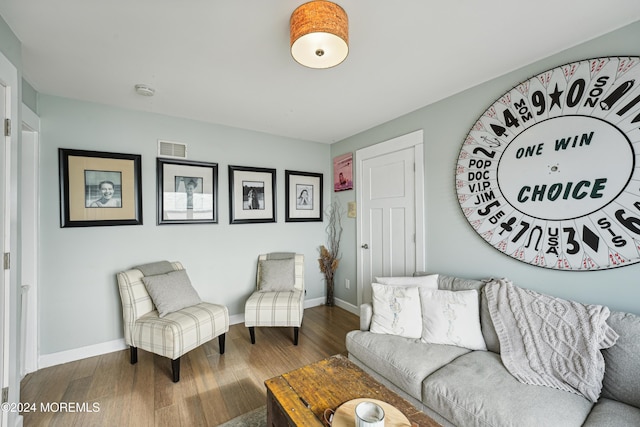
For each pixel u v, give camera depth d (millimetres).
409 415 1135
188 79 2109
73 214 2363
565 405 1267
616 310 1563
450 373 1517
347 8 1390
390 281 2266
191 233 2936
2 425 1383
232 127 3205
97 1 1330
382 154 3098
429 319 1938
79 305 2396
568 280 1741
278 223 3529
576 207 1688
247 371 2205
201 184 2984
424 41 1671
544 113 1821
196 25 1513
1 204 1410
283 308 2650
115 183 2543
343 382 1374
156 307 2328
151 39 1633
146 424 1651
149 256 2707
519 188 1940
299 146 3713
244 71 1998
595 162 1616
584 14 1450
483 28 1558
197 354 2473
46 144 2291
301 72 2018
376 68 1968
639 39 1489
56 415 1717
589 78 1637
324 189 3924
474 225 2203
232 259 3188
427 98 2459
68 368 2238
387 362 1733
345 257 3689
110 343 2516
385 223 3062
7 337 1423
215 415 1727
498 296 1818
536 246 1858
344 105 2609
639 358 1286
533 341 1572
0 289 1395
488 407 1270
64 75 2025
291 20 1390
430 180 2570
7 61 1453
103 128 2521
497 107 2064
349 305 3613
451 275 2398
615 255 1555
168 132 2830
